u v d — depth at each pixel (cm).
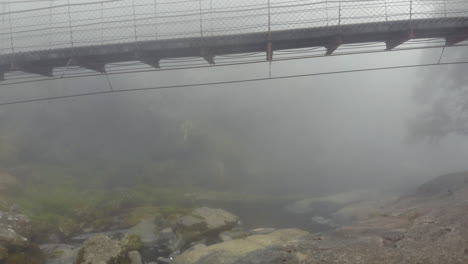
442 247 1109
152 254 1608
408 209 1783
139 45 1831
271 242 1534
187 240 1783
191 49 1845
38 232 1869
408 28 1736
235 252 1411
